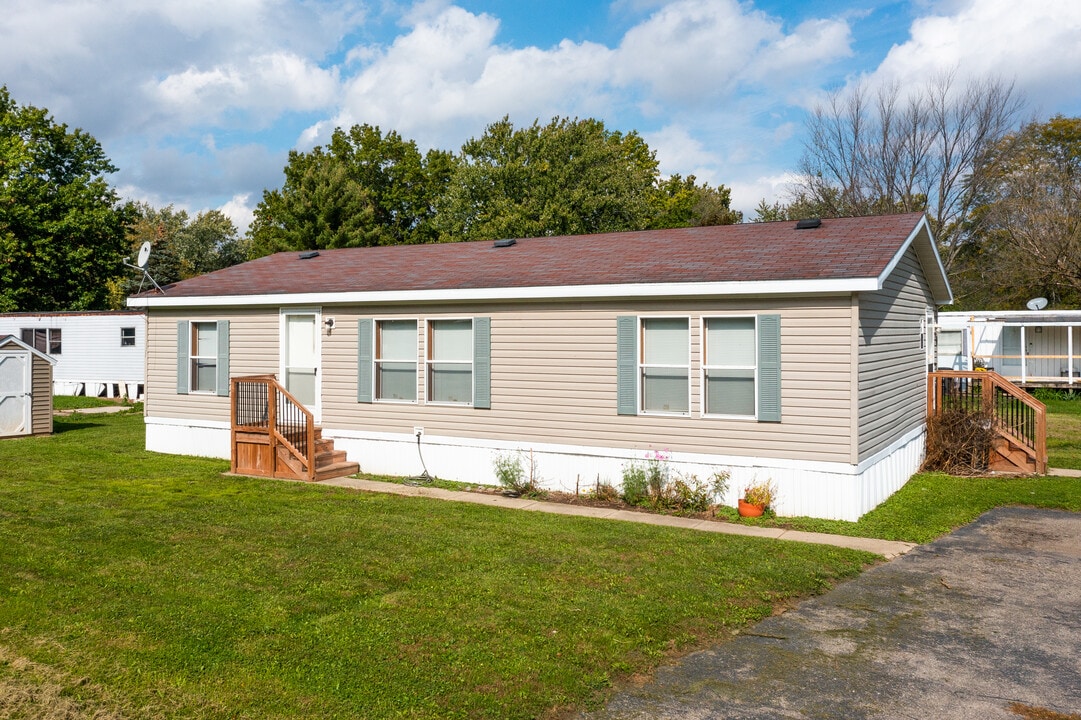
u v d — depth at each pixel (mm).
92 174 42094
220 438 16047
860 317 10820
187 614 6867
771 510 11219
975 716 5266
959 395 15445
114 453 16484
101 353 28766
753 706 5391
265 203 50406
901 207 40500
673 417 11906
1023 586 8094
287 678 5676
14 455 15938
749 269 11508
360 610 7027
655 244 14609
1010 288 38469
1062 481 13406
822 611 7324
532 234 37438
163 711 5230
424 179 49094
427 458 14055
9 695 5406
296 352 15406
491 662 5961
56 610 6934
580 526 10422
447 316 13773
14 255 37062
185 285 17141
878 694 5594
